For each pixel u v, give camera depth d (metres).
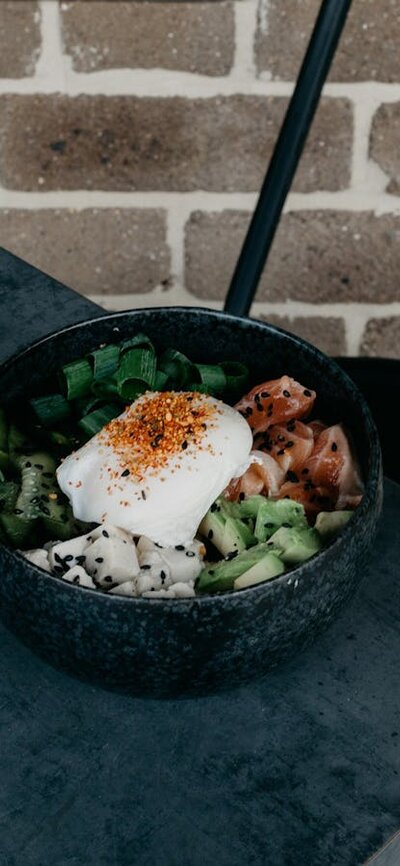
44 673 0.58
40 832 0.53
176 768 0.55
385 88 0.94
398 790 0.54
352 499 0.58
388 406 0.84
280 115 0.96
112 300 1.07
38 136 0.97
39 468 0.60
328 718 0.56
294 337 0.61
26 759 0.55
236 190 1.00
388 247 1.03
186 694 0.54
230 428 0.58
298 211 1.01
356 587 0.56
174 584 0.54
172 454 0.57
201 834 0.53
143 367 0.61
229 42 0.93
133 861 0.52
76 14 0.92
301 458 0.60
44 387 0.63
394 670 0.58
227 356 0.63
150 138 0.97
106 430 0.59
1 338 0.73
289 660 0.55
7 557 0.52
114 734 0.56
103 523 0.57
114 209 1.01
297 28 0.92
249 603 0.51
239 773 0.55
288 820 0.53
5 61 0.94
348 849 0.52
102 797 0.54
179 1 0.91
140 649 0.52
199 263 1.04
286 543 0.55
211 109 0.96
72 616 0.52
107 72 0.94
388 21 0.91
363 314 1.07
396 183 0.99
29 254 1.04
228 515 0.57
